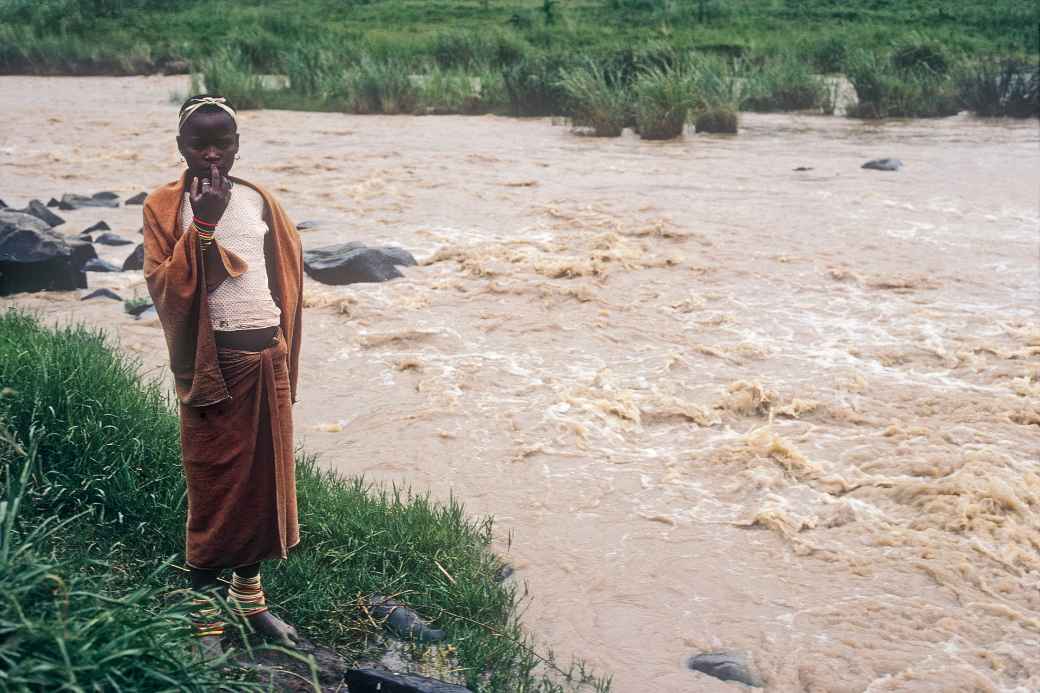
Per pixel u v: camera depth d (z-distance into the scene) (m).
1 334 5.67
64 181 13.19
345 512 4.38
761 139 17.14
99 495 4.14
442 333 7.48
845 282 8.75
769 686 3.68
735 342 7.30
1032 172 13.68
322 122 19.22
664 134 17.28
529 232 10.50
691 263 9.20
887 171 13.83
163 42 29.66
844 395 6.34
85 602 2.83
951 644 3.91
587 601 4.22
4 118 18.66
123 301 8.06
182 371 3.25
